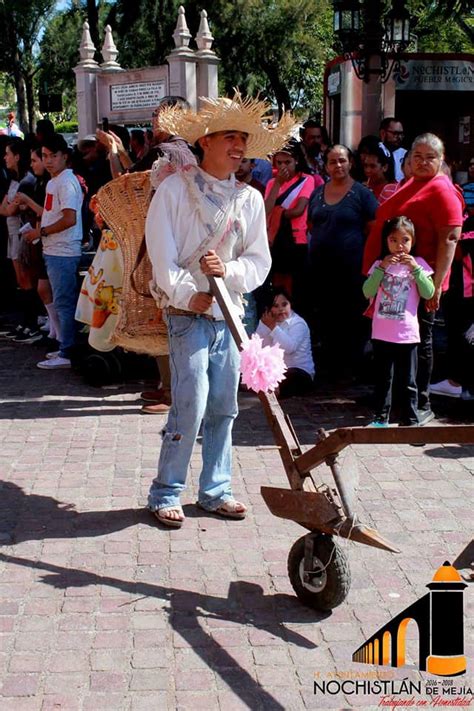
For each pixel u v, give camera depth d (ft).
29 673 9.98
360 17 29.25
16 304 33.53
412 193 18.04
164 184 12.50
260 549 13.01
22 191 27.53
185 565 12.52
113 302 19.69
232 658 10.31
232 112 11.89
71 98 105.60
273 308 21.16
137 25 77.15
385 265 17.61
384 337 17.84
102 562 12.61
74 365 23.56
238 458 16.83
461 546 13.10
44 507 14.55
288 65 85.92
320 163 28.53
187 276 12.46
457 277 19.95
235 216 12.78
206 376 13.24
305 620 11.14
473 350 19.48
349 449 17.26
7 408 20.26
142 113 38.81
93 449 17.42
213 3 76.79
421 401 19.04
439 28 64.13
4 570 12.37
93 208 15.44
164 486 13.84
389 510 14.35
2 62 91.45
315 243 22.27
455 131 38.99
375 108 30.68
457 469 16.19
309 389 21.50
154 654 10.37
